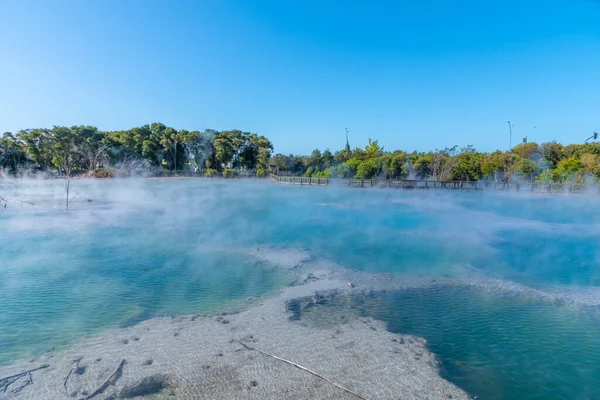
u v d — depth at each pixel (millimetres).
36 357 5426
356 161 46719
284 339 6020
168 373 5016
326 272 9695
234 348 5707
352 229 15836
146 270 9758
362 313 7133
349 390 4727
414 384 4906
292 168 57219
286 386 4781
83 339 5988
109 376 4922
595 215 20766
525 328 6605
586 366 5449
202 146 60469
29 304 7418
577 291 8516
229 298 7844
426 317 6996
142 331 6273
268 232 15039
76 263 10305
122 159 57062
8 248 11781
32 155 51781
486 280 9203
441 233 15117
